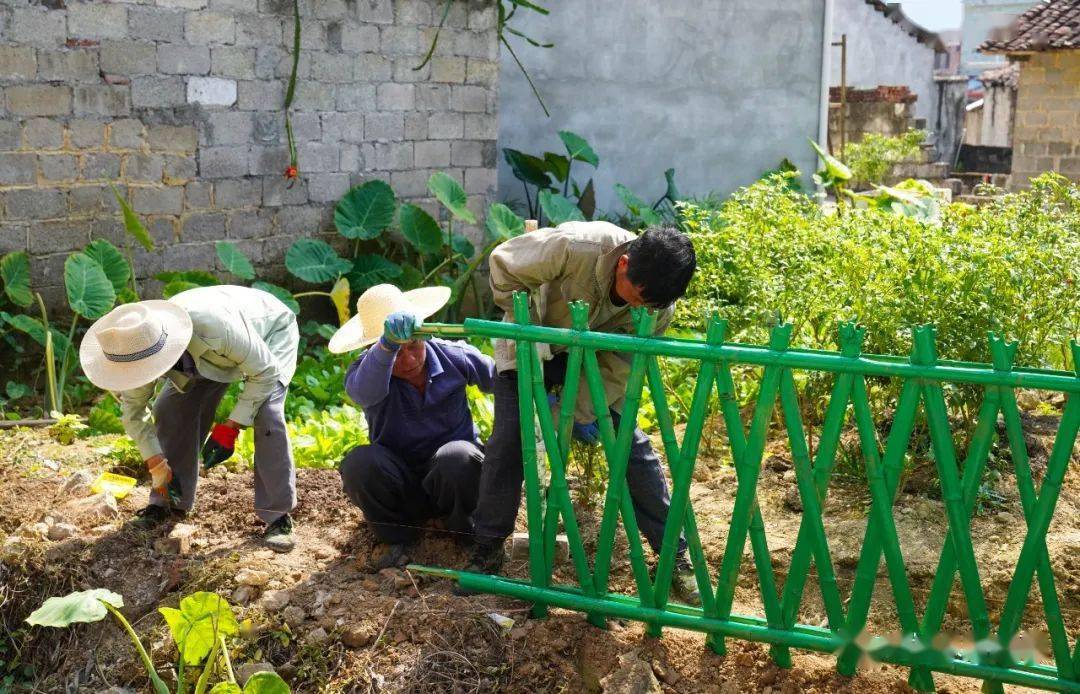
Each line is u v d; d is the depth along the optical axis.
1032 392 6.30
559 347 3.90
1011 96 24.58
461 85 9.62
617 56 11.98
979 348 4.89
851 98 22.16
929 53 25.98
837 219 6.11
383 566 4.32
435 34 9.33
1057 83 17.00
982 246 5.01
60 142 7.34
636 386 3.64
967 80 26.02
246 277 8.07
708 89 12.39
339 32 8.73
